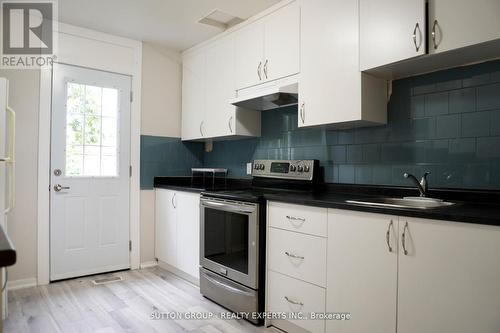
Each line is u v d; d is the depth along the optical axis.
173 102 3.61
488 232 1.23
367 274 1.61
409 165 2.08
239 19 2.86
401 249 1.48
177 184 3.58
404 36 1.74
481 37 1.50
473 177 1.81
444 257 1.35
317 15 2.21
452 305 1.32
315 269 1.85
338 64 2.08
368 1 1.92
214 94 3.15
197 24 2.93
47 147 2.83
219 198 2.45
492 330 1.22
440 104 1.95
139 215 3.34
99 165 3.12
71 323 2.13
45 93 2.82
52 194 2.87
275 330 2.08
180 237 3.01
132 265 3.29
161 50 3.51
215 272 2.48
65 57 2.92
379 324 1.56
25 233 2.73
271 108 2.97
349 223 1.68
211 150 3.74
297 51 2.35
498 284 1.21
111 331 2.04
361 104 1.96
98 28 3.03
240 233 2.25
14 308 2.33
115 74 3.21
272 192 2.48
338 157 2.49
